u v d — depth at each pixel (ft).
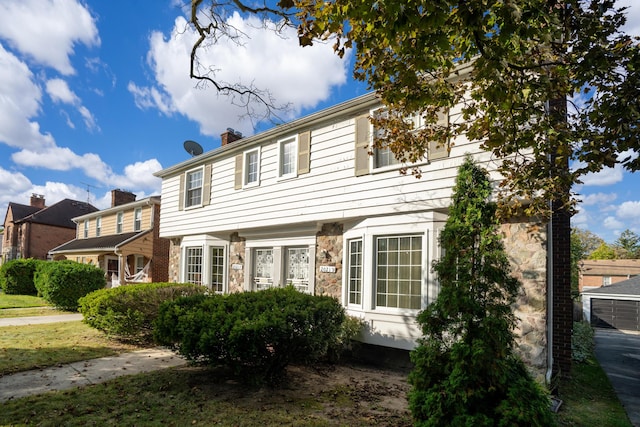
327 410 15.48
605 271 105.91
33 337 28.17
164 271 64.69
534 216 19.88
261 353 16.55
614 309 69.72
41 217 106.32
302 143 31.86
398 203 24.62
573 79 13.78
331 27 11.46
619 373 27.20
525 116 13.92
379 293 25.30
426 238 22.97
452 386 12.23
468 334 12.87
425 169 23.57
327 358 24.59
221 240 41.04
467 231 13.84
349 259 28.02
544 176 15.88
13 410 13.97
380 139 19.79
